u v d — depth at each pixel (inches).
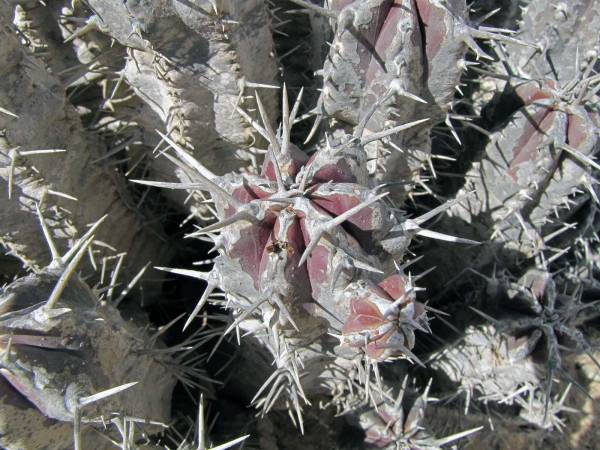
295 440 11.9
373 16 7.8
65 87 8.5
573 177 10.2
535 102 9.8
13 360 6.0
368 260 6.6
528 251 11.5
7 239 8.8
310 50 10.5
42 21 9.1
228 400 12.6
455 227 12.0
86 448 7.5
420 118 9.3
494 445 13.3
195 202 10.9
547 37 10.6
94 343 6.9
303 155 7.5
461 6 8.2
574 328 11.4
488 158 10.7
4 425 6.0
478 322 11.2
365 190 6.5
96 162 9.4
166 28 7.3
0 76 7.2
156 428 9.2
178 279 13.3
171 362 9.8
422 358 12.0
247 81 8.4
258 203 6.4
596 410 14.5
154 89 8.6
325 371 9.9
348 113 9.0
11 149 7.6
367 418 10.5
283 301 6.5
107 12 7.4
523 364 10.6
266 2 8.9
